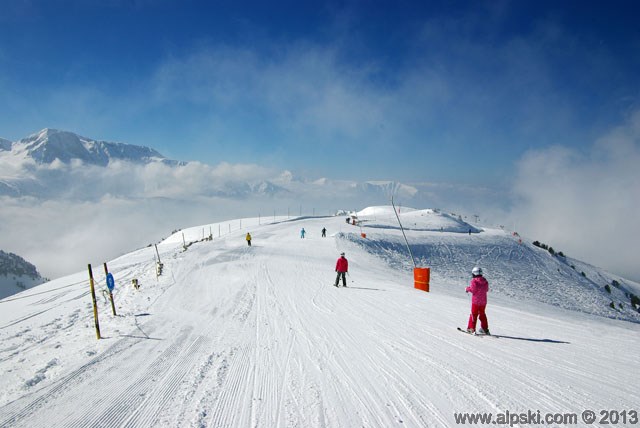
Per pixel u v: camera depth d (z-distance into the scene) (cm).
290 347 772
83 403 522
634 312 5325
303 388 561
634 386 555
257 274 2092
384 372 620
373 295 1469
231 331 915
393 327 935
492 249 6981
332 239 4678
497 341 804
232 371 638
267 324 986
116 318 1124
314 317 1064
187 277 2052
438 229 9169
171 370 646
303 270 2314
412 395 530
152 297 1511
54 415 488
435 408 490
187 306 1273
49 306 1955
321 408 495
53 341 912
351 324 972
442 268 5034
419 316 1070
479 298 860
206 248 3556
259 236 5297
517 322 1014
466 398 518
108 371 645
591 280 6981
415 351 732
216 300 1369
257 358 705
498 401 507
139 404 516
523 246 7781
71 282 3500
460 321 1006
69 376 624
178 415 482
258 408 498
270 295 1458
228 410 494
